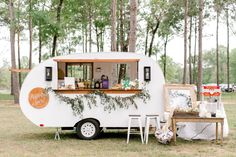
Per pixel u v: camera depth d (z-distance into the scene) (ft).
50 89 33.55
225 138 34.68
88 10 102.12
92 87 34.37
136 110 33.45
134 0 47.26
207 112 31.17
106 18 104.32
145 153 27.45
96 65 36.01
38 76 33.68
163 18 110.73
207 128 34.04
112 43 63.72
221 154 27.27
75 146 30.42
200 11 61.93
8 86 269.64
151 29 118.42
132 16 47.32
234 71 244.63
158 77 33.78
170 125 31.50
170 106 33.27
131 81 33.78
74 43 116.26
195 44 123.65
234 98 112.16
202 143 32.01
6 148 29.68
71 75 37.24
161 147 29.99
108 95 33.35
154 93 33.68
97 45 114.42
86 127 33.65
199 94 61.41
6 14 104.32
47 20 76.79
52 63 33.76
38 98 33.50
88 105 33.40
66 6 90.94
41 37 83.41
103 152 27.86
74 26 104.01
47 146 30.42
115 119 33.40
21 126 43.86
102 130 38.09
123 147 29.91
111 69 36.19
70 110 33.45
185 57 84.12
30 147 30.01
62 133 38.24
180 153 27.55
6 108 70.69
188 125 34.14
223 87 191.01
